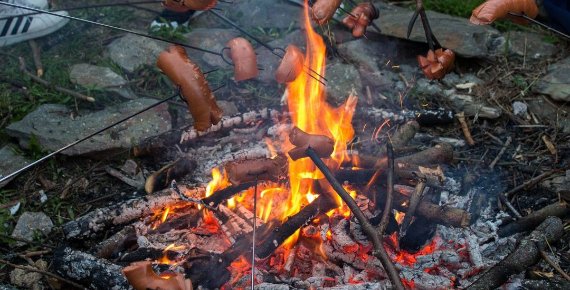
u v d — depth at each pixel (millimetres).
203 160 1826
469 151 1919
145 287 1315
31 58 2215
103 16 2387
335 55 2201
